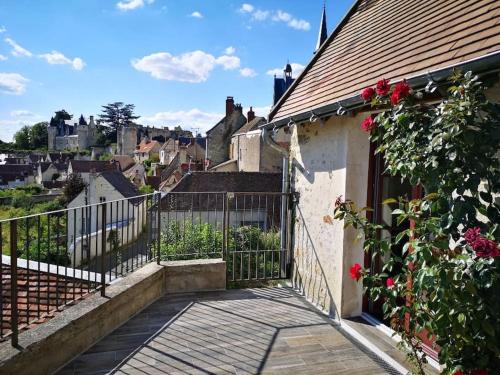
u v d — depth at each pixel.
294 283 5.36
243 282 5.54
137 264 4.87
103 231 3.84
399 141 2.37
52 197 44.09
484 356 1.93
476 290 1.83
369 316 4.04
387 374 3.06
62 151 94.81
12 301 2.71
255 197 13.41
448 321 1.93
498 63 2.14
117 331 3.79
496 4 2.68
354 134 3.99
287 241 5.60
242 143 27.53
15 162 83.75
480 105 1.94
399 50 3.52
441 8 3.51
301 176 5.13
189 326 3.94
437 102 2.92
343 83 4.16
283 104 5.81
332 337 3.73
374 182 4.05
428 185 2.22
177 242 6.69
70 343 3.18
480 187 2.41
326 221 4.44
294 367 3.15
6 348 2.69
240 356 3.33
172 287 4.96
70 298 3.74
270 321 4.11
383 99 2.66
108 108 96.31
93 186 29.88
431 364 3.04
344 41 5.41
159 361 3.22
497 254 1.68
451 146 1.95
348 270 4.05
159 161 68.25
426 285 1.94
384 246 2.66
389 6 4.92
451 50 2.70
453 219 1.97
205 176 19.98
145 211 5.47
